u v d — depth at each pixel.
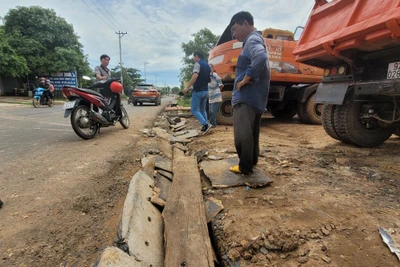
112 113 5.41
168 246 1.58
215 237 1.75
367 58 3.01
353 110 3.57
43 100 12.97
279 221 1.74
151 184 2.40
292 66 6.15
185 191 2.31
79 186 2.56
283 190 2.27
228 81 6.30
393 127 3.60
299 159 3.21
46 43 23.59
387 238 1.51
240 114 2.44
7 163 3.24
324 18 3.40
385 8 2.38
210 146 4.07
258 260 1.46
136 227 1.64
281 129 6.38
